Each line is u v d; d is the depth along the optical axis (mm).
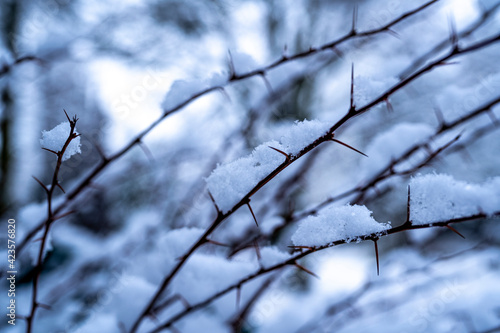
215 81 391
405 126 445
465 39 440
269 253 374
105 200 1077
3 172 1170
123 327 417
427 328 625
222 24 1628
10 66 417
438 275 694
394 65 444
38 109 969
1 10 897
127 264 688
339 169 1002
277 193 569
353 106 330
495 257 757
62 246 849
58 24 840
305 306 720
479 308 571
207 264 399
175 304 442
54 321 636
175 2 1438
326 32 1588
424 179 331
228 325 444
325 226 334
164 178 907
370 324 699
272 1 1624
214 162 670
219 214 345
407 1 636
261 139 631
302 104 1450
